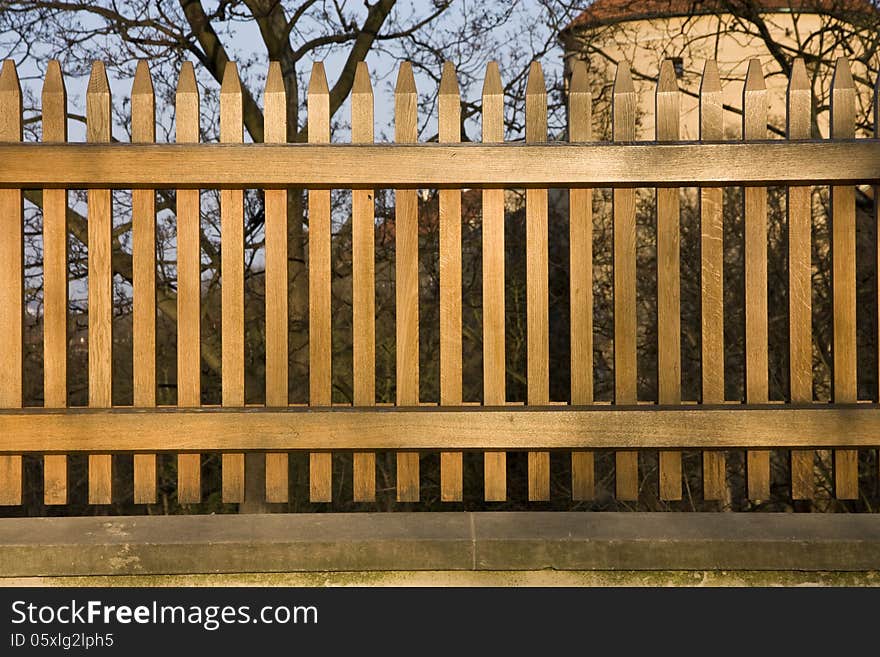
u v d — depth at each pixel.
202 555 2.79
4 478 2.99
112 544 2.78
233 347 3.03
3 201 2.99
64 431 2.95
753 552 2.78
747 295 3.04
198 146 2.96
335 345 8.32
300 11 7.02
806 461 3.02
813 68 7.52
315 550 2.79
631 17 7.58
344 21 7.16
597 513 3.08
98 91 3.00
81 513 9.34
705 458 3.02
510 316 8.74
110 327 3.03
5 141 2.96
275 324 3.03
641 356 8.41
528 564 2.79
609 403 3.03
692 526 2.92
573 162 2.98
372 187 3.01
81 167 2.95
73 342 8.27
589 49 7.73
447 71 3.03
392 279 8.30
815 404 3.00
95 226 3.01
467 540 2.80
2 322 2.99
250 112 6.93
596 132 7.94
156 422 2.96
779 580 2.78
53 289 3.02
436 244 8.06
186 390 3.03
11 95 2.99
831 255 3.05
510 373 8.79
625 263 3.02
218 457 9.23
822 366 7.88
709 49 7.90
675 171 2.98
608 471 8.34
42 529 2.91
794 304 3.03
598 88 8.16
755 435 2.97
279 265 3.04
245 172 2.97
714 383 3.03
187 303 3.03
